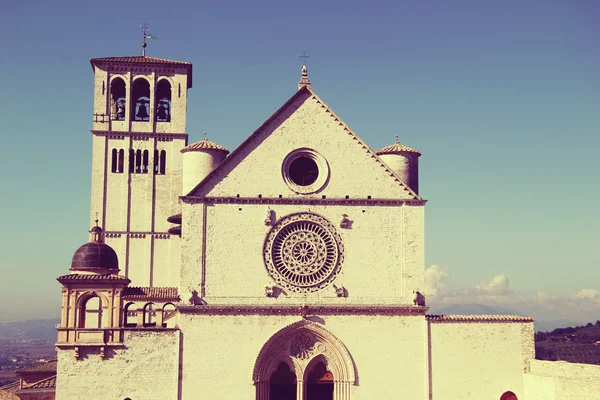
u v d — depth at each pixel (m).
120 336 68.31
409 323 71.69
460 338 71.62
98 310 97.56
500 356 71.62
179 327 69.38
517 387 71.44
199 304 70.12
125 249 104.62
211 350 69.44
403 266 72.75
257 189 72.50
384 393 70.69
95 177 105.31
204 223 71.62
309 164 74.44
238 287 71.00
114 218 105.12
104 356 67.81
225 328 69.88
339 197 73.12
